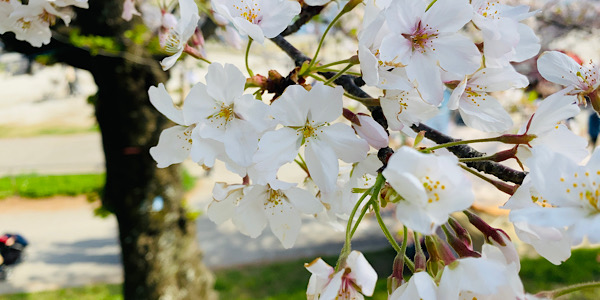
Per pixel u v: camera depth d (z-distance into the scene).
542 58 0.19
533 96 0.54
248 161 0.16
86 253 1.29
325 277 0.14
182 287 0.63
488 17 0.17
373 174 0.18
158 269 0.61
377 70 0.15
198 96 0.16
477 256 0.14
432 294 0.13
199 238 1.37
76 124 3.07
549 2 0.96
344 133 0.16
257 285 1.04
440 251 0.14
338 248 1.26
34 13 0.24
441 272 0.14
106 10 0.47
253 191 0.20
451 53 0.16
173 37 0.21
